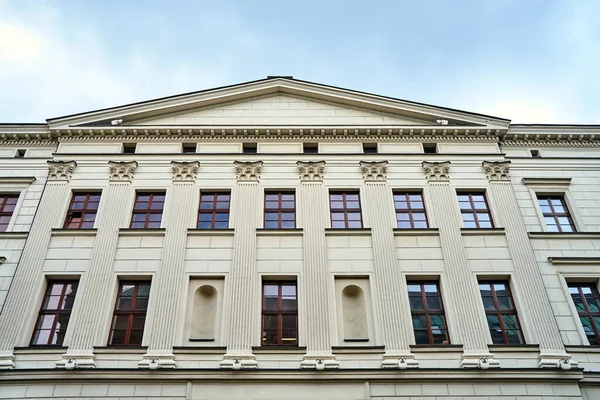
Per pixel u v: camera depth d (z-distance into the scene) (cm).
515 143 2295
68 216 2005
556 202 2147
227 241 1905
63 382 1571
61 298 1791
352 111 2353
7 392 1551
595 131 2291
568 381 1596
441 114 2314
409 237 1934
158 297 1748
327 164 2148
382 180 2092
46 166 2180
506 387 1584
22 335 1678
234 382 1583
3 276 1841
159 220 2000
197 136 2239
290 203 2056
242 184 2069
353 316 1794
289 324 1742
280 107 2362
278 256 1870
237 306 1733
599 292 1867
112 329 1722
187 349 1644
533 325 1719
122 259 1848
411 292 1823
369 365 1625
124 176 2081
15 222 2006
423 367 1617
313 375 1588
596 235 1977
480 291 1834
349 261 1861
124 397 1547
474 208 2058
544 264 1906
